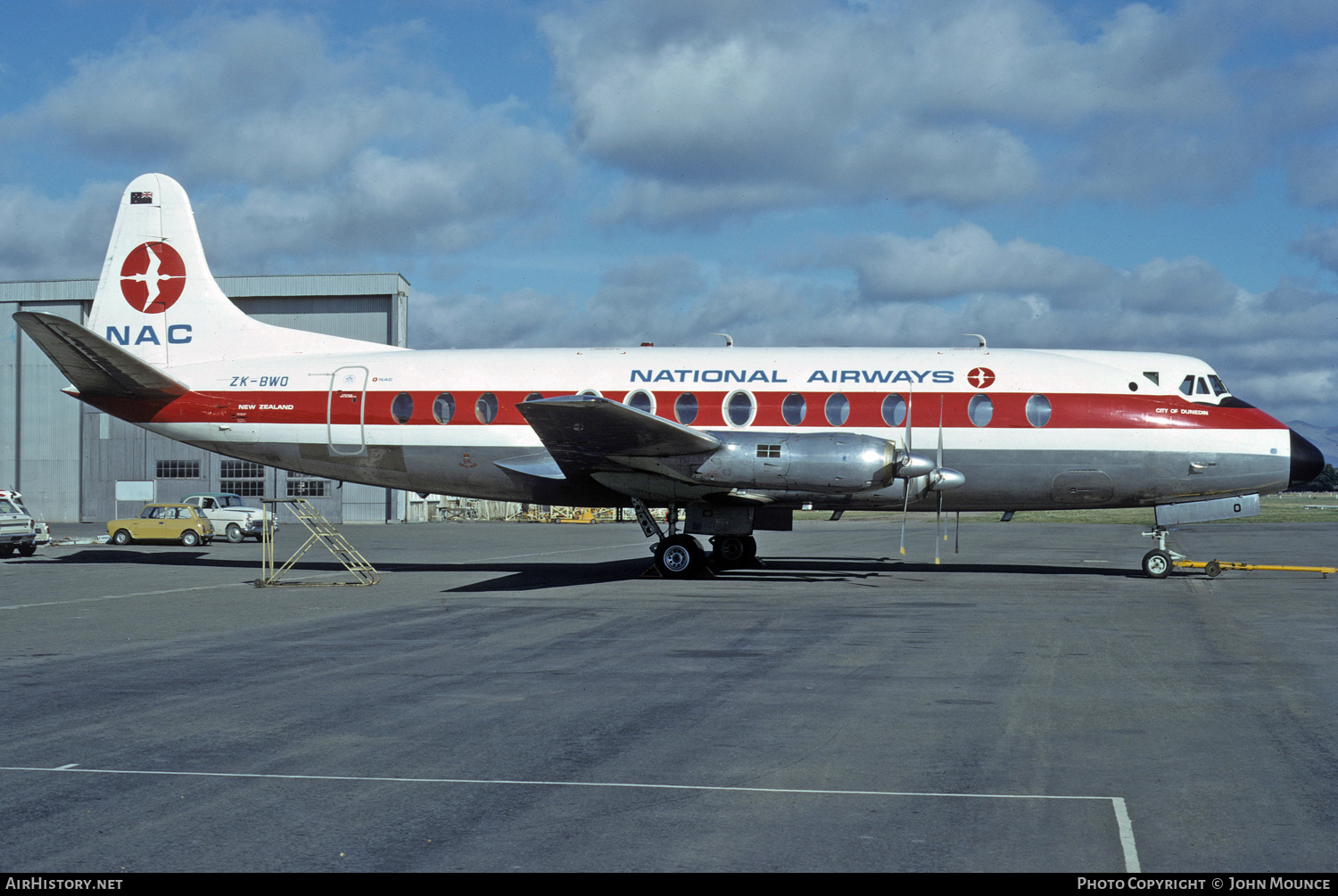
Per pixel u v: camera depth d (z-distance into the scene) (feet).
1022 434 64.28
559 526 169.58
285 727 26.35
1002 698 29.50
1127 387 64.59
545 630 43.42
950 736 25.12
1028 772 22.07
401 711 28.14
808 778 21.68
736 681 32.12
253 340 75.46
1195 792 20.62
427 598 56.13
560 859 17.22
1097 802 19.99
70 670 34.63
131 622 47.11
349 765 22.77
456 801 20.27
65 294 178.50
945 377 65.46
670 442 59.98
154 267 76.84
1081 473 64.39
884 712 27.73
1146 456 63.82
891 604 51.83
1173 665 34.73
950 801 20.10
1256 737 24.95
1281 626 44.19
